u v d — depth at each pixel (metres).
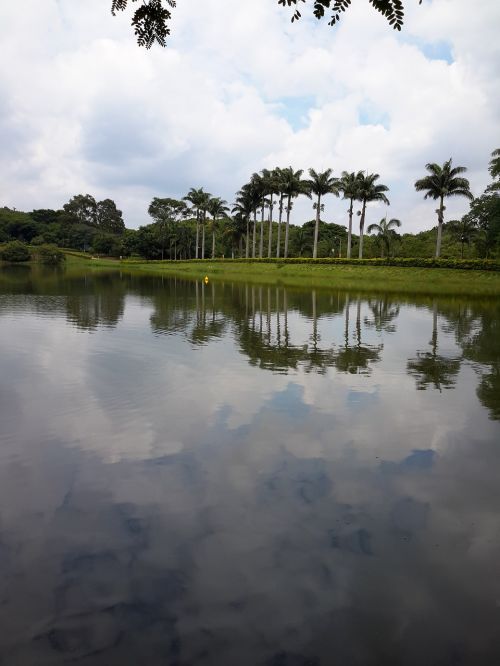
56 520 4.62
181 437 6.65
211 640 3.21
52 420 7.23
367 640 3.21
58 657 3.08
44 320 17.50
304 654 3.10
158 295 29.11
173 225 89.69
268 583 3.75
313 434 6.82
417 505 4.95
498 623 3.37
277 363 11.20
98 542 4.27
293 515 4.73
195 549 4.18
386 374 10.31
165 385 9.15
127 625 3.33
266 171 60.12
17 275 51.66
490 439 6.72
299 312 21.56
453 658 3.07
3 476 5.50
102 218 138.62
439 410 7.92
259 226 88.12
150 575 3.84
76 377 9.63
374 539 4.35
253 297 28.83
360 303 26.06
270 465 5.84
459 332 16.19
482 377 10.12
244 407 7.95
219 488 5.26
